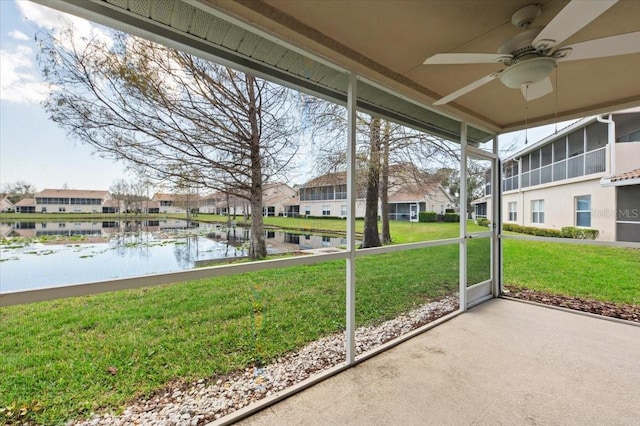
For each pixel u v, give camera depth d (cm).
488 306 372
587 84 273
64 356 148
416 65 234
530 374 214
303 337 245
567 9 125
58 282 143
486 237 408
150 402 165
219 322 203
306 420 169
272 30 177
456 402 183
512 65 176
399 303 346
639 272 371
